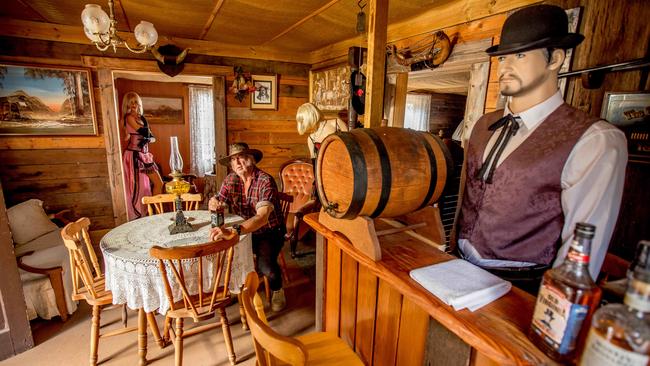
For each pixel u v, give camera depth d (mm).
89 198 3408
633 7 1413
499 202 933
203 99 6055
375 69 1630
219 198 2387
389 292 1057
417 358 961
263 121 4254
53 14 2734
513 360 595
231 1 2340
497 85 2066
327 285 1452
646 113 1375
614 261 1006
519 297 789
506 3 1951
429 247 1102
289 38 3516
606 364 483
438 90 5527
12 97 2957
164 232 1969
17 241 2346
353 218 1034
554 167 817
